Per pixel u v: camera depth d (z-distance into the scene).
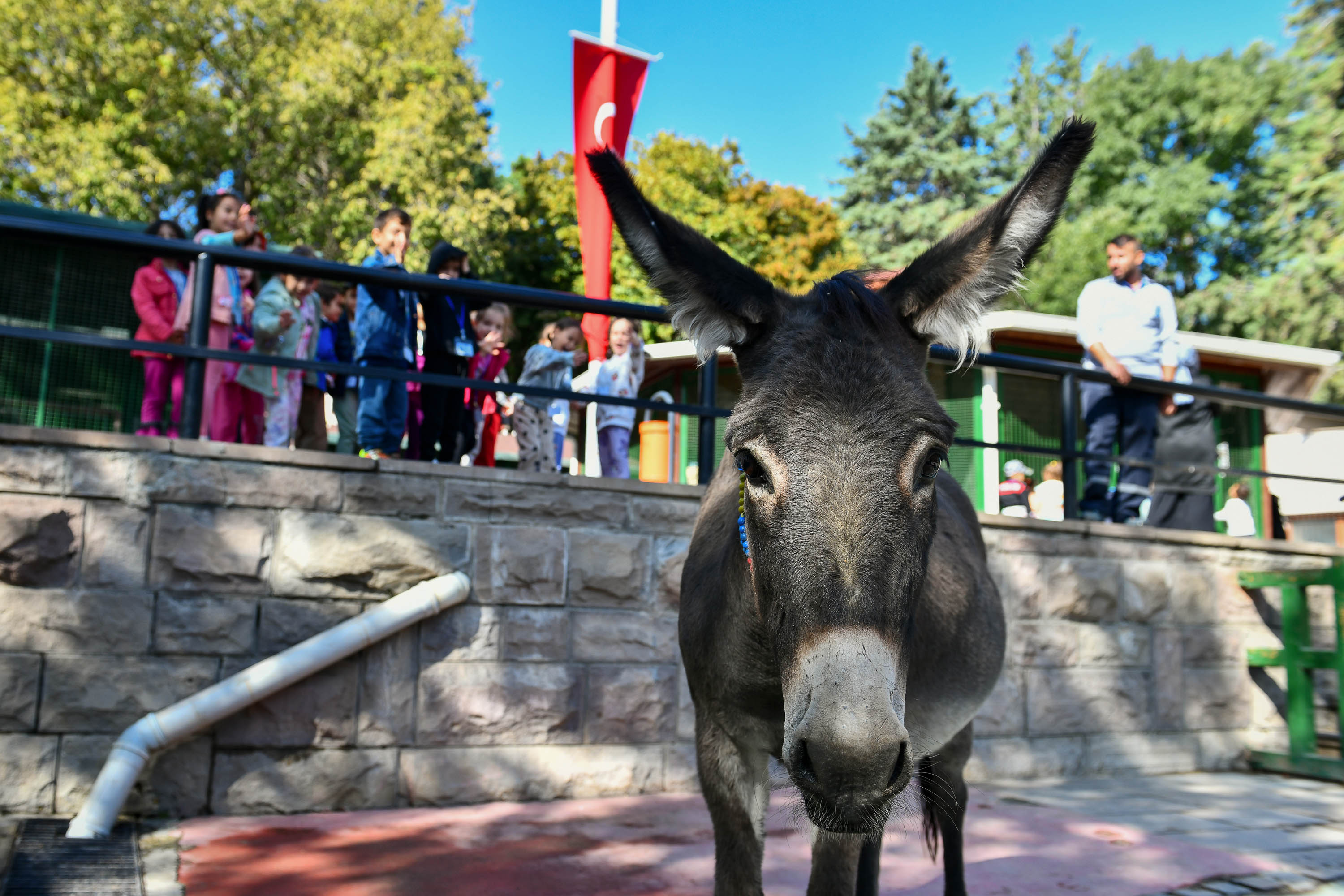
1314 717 7.13
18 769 4.30
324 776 4.73
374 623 4.75
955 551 3.06
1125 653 6.84
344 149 23.39
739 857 2.58
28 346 7.34
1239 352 11.74
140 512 4.59
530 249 26.67
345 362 7.06
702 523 3.11
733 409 2.19
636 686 5.38
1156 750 6.85
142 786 4.42
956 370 2.58
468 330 5.81
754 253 26.80
